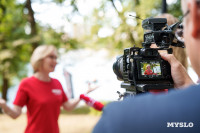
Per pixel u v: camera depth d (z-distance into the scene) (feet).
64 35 47.24
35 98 8.41
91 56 44.88
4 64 50.06
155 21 5.66
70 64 44.78
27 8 45.73
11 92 75.51
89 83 8.96
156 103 1.93
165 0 13.42
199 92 1.92
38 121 8.39
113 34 30.71
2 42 50.60
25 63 55.88
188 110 1.86
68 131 30.01
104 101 32.04
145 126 1.88
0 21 50.37
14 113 8.27
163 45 5.53
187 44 2.17
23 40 47.06
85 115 41.68
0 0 48.80
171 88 5.40
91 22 36.42
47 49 8.87
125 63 5.87
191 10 1.96
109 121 2.00
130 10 27.27
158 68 5.63
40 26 47.52
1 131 31.12
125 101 2.04
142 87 5.23
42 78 8.76
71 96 9.32
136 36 26.04
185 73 5.44
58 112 8.93
